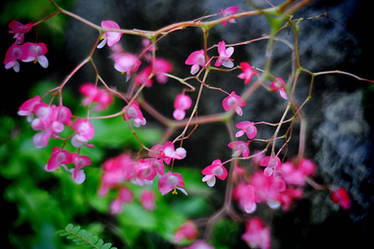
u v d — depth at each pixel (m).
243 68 0.81
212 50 1.00
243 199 0.81
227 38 0.98
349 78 0.90
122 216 0.93
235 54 0.98
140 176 0.79
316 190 0.90
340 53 0.90
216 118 0.78
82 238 0.88
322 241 0.91
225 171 0.82
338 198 0.83
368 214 0.87
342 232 0.89
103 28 0.81
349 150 0.88
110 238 0.96
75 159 0.80
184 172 1.03
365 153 0.87
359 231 0.88
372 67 0.89
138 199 0.95
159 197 0.96
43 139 0.78
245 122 0.84
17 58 0.81
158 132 1.02
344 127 0.89
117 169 0.79
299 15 0.93
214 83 1.01
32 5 1.01
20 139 0.94
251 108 0.95
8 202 0.91
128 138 0.99
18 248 0.89
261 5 0.95
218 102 1.01
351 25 0.91
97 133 0.98
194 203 1.03
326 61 0.91
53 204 0.91
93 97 0.80
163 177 0.80
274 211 0.93
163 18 1.04
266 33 0.95
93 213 0.97
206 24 0.81
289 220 0.92
